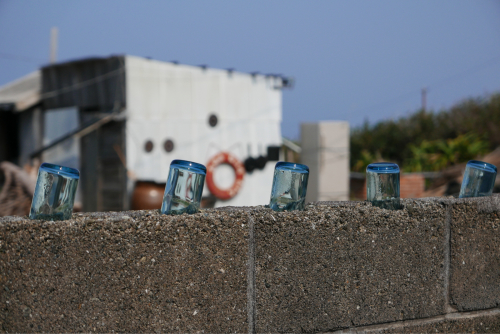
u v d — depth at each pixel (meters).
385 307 1.97
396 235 1.98
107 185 10.59
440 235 2.06
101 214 1.64
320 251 1.85
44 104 11.97
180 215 1.65
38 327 1.50
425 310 2.04
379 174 2.00
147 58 10.69
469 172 2.26
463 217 2.11
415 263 2.02
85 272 1.53
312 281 1.84
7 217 1.59
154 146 10.80
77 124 11.12
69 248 1.52
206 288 1.67
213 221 1.68
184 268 1.64
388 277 1.97
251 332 1.75
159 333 1.62
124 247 1.57
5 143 12.37
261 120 13.00
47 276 1.50
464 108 20.67
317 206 1.93
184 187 1.69
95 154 10.74
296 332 1.82
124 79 10.30
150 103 10.74
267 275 1.77
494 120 18.92
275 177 1.87
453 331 2.10
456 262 2.10
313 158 10.70
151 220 1.60
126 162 10.26
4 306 1.48
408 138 20.83
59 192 1.54
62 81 11.52
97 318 1.55
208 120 11.86
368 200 2.07
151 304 1.61
